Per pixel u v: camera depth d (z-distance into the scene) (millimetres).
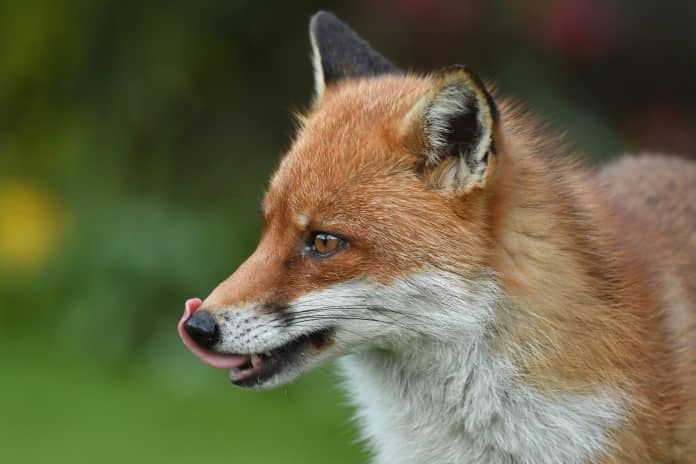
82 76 14531
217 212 14469
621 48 14328
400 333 6984
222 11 14328
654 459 7094
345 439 12781
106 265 14000
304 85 14859
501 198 6949
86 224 14352
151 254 13836
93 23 14305
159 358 13898
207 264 13961
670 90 14742
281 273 6953
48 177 15672
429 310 6918
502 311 6930
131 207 14164
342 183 6980
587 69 14508
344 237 6902
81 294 14391
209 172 14695
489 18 13797
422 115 6949
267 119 14938
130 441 12438
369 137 7121
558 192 7336
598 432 6941
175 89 14172
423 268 6879
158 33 14148
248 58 14836
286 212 7035
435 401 7273
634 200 8609
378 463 7855
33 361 14148
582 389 6934
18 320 15141
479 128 6785
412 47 13984
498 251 6941
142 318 14047
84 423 12773
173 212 14188
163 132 14508
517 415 7023
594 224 7430
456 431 7277
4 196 15391
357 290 6902
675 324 7406
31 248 15102
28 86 15516
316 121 7508
